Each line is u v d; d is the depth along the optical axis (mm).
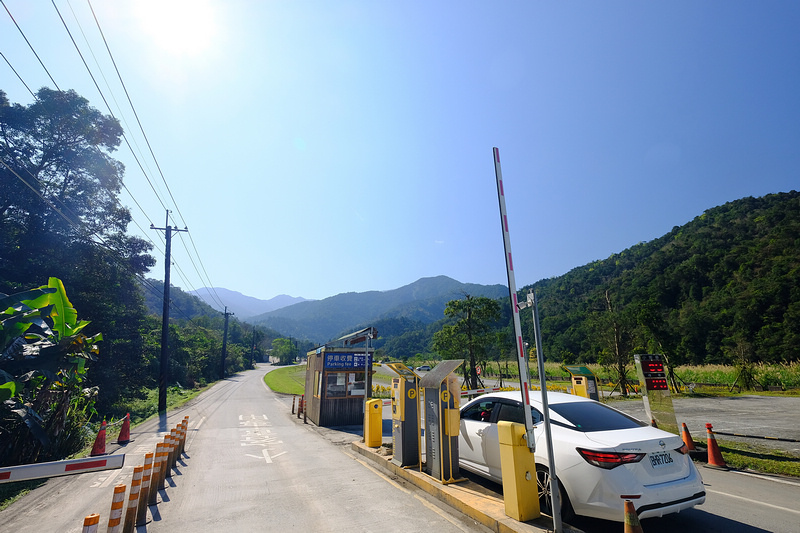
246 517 5266
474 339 28812
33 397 9250
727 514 5234
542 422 5188
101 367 22375
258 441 11547
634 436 4535
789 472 7223
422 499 5922
